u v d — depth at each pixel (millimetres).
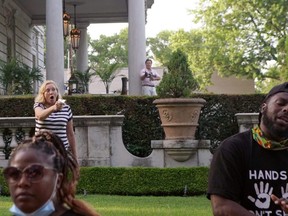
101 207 10977
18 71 24578
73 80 25250
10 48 33000
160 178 13594
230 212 4609
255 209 4688
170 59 15555
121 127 15047
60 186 3146
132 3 22312
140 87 21891
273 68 41844
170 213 10156
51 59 22156
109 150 14883
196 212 10320
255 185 4688
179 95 15250
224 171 4680
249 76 42375
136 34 22234
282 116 4613
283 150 4711
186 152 14648
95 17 34844
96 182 13664
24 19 35906
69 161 3271
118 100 16562
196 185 13539
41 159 3049
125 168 13688
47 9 22391
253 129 4789
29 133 14969
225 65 43000
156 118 16547
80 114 16422
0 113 16281
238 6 41812
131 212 10250
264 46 41219
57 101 9984
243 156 4699
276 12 40219
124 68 49312
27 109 16281
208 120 16609
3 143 14969
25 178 3016
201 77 46281
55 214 3094
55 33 22281
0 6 30922
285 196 4672
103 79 25547
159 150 14859
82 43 34969
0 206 11109
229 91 51969
